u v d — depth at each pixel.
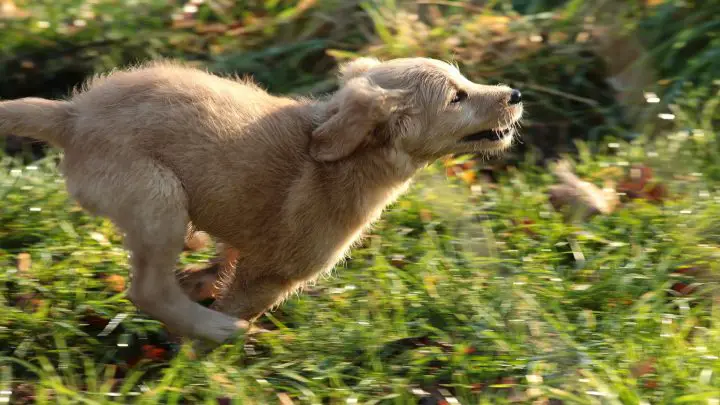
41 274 6.95
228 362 6.14
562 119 9.68
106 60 9.88
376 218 6.81
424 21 10.59
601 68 10.06
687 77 9.60
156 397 5.71
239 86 6.67
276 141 6.40
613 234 7.64
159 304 6.30
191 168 6.20
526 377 5.93
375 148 6.44
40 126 6.25
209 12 10.78
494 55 9.99
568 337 6.27
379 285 7.02
